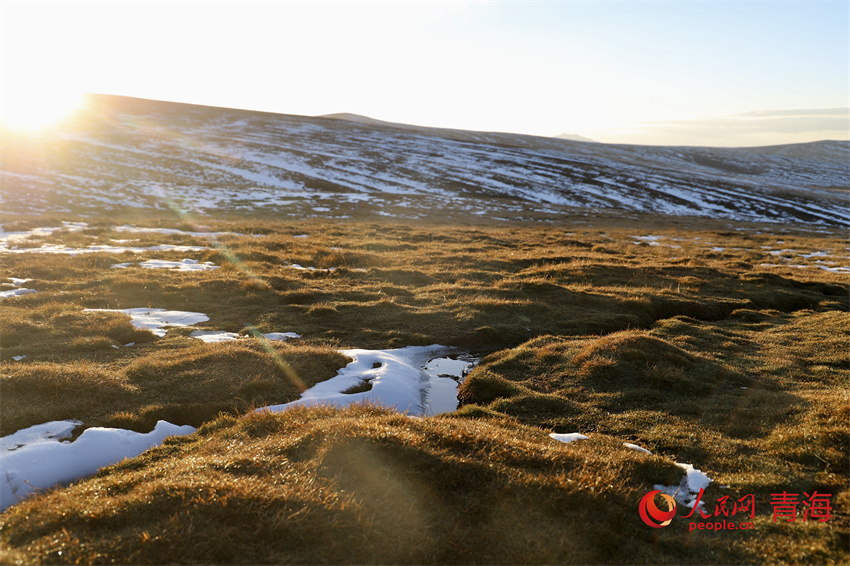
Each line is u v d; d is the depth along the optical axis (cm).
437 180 9056
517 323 1714
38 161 6988
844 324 1717
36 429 859
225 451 756
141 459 776
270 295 1927
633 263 3003
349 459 677
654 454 825
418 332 1609
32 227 3400
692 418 990
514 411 1038
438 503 607
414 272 2452
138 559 497
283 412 921
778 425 916
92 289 1847
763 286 2444
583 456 744
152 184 6675
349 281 2252
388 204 6825
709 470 773
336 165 9512
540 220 6397
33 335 1347
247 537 531
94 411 938
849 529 596
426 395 1188
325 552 526
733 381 1194
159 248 2880
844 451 780
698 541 584
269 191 7112
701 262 3106
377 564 518
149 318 1593
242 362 1195
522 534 565
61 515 559
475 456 708
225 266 2361
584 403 1075
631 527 593
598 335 1636
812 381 1200
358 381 1177
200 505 570
